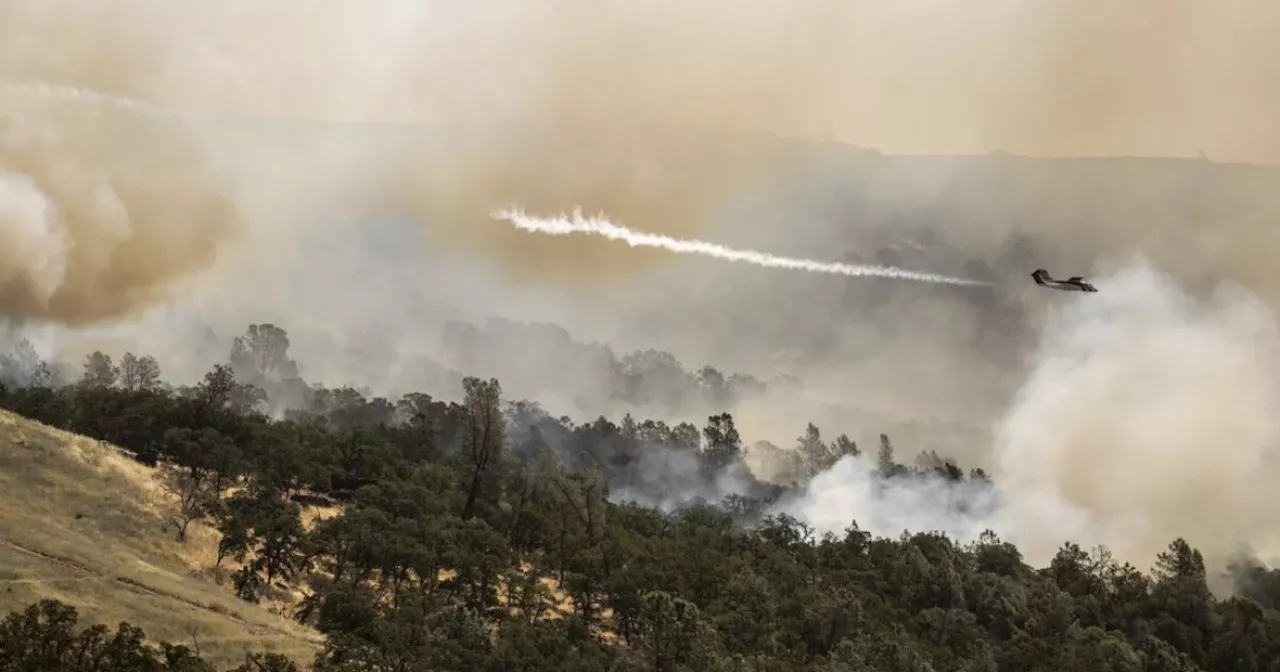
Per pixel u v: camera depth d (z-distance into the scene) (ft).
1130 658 434.71
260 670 288.30
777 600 435.12
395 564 377.30
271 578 366.02
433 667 313.53
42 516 356.38
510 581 391.24
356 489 465.47
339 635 320.70
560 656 340.59
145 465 426.92
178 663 275.39
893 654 392.27
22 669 261.65
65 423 458.50
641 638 368.48
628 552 441.27
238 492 412.16
